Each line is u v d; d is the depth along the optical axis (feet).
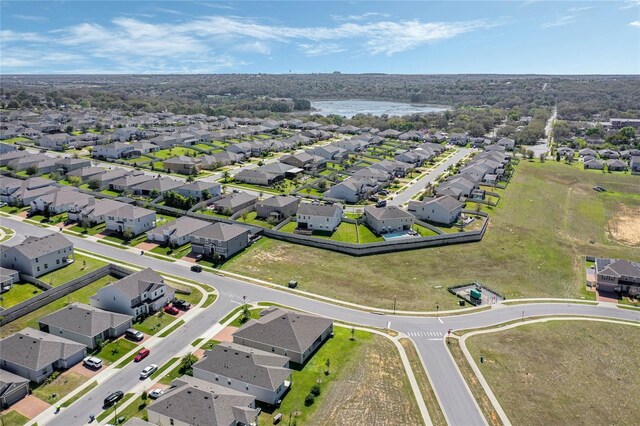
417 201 467.52
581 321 283.59
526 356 244.83
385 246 377.91
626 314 294.66
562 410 207.41
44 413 194.18
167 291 291.99
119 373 221.05
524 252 389.39
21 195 452.76
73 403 200.54
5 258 317.63
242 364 212.84
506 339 259.39
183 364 223.30
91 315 248.93
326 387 213.46
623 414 207.21
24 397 203.92
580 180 645.92
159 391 205.57
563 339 262.47
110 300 271.90
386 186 566.77
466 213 469.98
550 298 313.73
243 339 241.14
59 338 235.61
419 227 427.74
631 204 552.82
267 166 600.39
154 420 186.39
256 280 320.29
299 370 225.35
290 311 260.21
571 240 429.79
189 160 616.80
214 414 180.04
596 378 230.68
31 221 416.26
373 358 235.81
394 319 276.62
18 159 581.53
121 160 644.27
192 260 348.38
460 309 292.20
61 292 292.61
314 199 504.43
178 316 272.92
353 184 514.68
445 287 321.93
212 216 431.43
